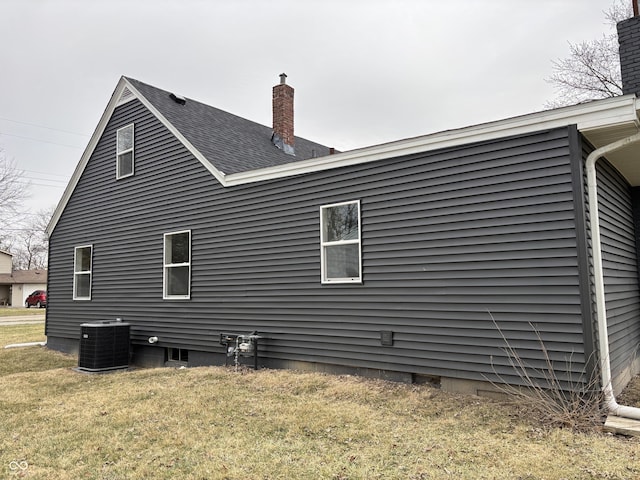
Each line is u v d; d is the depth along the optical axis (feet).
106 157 35.96
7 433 15.69
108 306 34.14
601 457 11.94
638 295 24.62
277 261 24.47
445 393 18.10
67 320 37.88
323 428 15.12
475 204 17.97
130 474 12.15
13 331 57.26
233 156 31.12
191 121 33.22
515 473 11.32
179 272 29.60
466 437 13.80
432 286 18.92
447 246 18.60
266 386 20.68
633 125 15.37
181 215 29.68
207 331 27.45
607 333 16.81
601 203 18.76
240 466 12.39
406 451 13.00
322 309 22.45
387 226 20.45
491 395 17.30
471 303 17.81
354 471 11.85
